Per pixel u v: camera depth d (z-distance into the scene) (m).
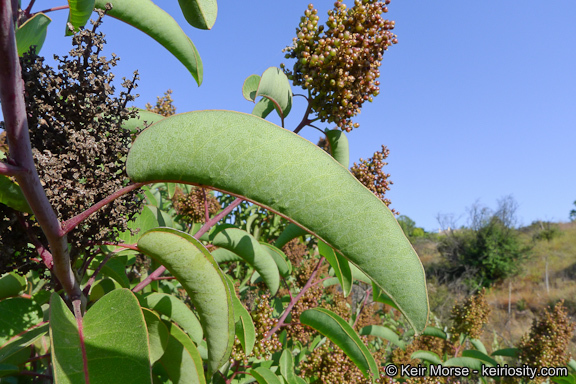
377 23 0.19
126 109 0.11
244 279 0.44
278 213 0.10
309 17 0.20
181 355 0.16
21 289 0.15
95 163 0.11
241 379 0.24
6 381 0.15
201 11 0.13
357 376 0.31
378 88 0.20
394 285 0.09
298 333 0.33
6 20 0.07
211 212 0.43
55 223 0.10
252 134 0.09
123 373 0.09
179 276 0.12
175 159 0.10
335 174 0.09
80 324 0.10
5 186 0.10
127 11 0.19
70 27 0.11
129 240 0.16
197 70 0.21
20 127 0.08
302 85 0.20
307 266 0.47
